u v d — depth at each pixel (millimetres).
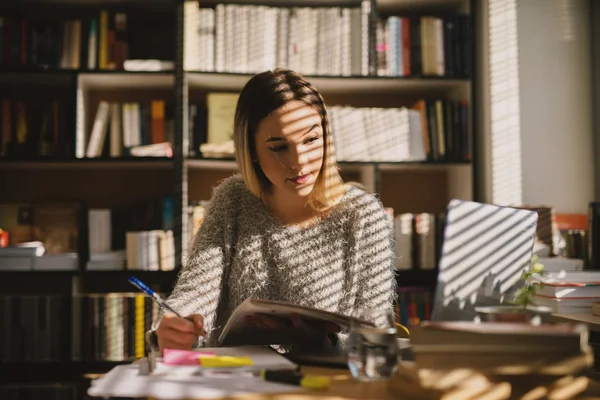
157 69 3176
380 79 3215
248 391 939
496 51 3162
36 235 3176
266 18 3178
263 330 1301
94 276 3211
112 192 3490
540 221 2707
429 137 3244
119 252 3098
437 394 928
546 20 3176
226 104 3178
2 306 3023
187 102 3354
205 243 1658
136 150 3160
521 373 946
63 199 3475
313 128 1559
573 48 3174
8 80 3283
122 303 3043
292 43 3189
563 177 3135
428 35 3252
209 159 3121
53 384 2971
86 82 3332
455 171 3486
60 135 3178
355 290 1616
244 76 3166
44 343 3027
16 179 3465
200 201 3367
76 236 3184
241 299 1637
